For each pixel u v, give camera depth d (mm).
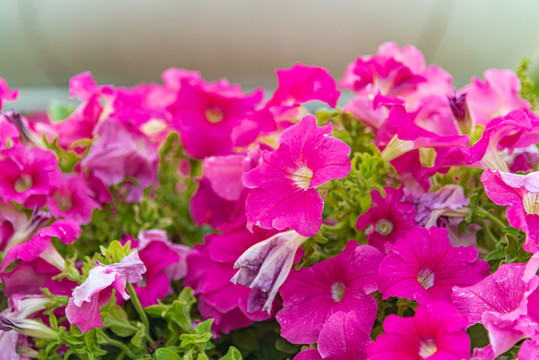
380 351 754
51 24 1840
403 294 785
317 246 872
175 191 1002
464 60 2012
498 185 778
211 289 873
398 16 1863
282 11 1811
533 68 1142
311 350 799
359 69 920
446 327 745
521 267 770
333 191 853
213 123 960
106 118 937
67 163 933
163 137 1023
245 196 908
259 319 856
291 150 811
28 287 871
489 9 1896
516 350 789
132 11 1820
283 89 906
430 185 868
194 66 1918
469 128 873
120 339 879
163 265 892
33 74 1909
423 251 804
